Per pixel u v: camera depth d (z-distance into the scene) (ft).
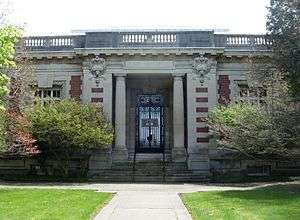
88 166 96.94
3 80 52.80
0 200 53.01
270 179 91.09
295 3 62.13
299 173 96.78
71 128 87.81
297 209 43.83
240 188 71.92
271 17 65.21
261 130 69.87
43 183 85.15
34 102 95.25
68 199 53.57
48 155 94.73
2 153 85.20
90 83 100.12
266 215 40.52
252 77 77.61
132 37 101.40
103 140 90.89
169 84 107.86
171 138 105.91
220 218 39.09
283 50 63.26
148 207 47.42
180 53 99.96
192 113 99.40
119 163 97.50
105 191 66.28
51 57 102.22
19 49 90.89
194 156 97.50
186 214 42.60
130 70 100.53
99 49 99.55
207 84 100.17
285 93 65.77
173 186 78.13
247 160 97.19
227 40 102.83
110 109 99.35
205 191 64.75
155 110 108.47
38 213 42.29
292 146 69.82
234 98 97.86
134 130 107.04
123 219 39.70
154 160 101.86
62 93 102.37
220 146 90.99
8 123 76.64
